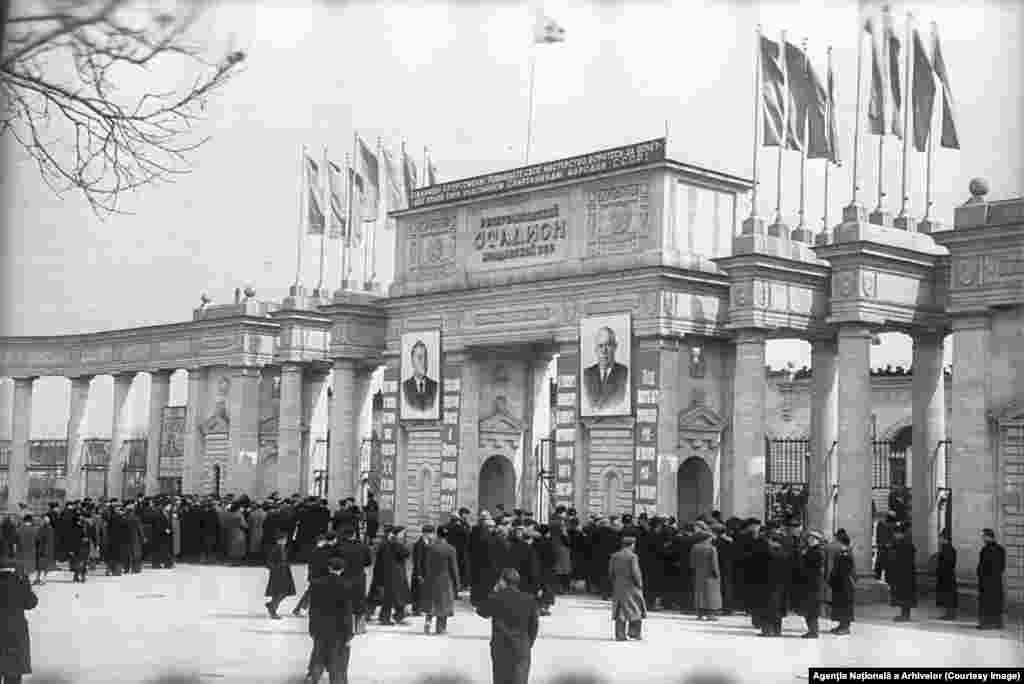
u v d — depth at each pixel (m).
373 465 63.41
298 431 65.38
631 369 46.34
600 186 48.69
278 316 65.69
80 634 29.38
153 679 22.69
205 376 70.75
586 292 48.62
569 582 41.09
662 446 45.22
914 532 43.72
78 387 78.81
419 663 25.00
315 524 50.50
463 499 53.59
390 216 58.34
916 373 44.47
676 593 36.31
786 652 27.59
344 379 62.00
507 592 18.95
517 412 53.66
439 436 55.84
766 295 43.88
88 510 49.31
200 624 31.55
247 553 52.22
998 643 29.69
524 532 31.91
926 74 43.97
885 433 60.28
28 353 79.50
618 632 29.31
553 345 51.78
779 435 66.12
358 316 62.19
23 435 79.25
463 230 54.72
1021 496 35.06
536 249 51.03
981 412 36.03
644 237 46.69
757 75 44.50
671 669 24.64
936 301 43.34
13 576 19.14
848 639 30.36
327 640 20.67
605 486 47.41
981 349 36.19
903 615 34.81
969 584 35.94
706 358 47.56
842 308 41.00
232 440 67.56
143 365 74.38
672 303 46.00
